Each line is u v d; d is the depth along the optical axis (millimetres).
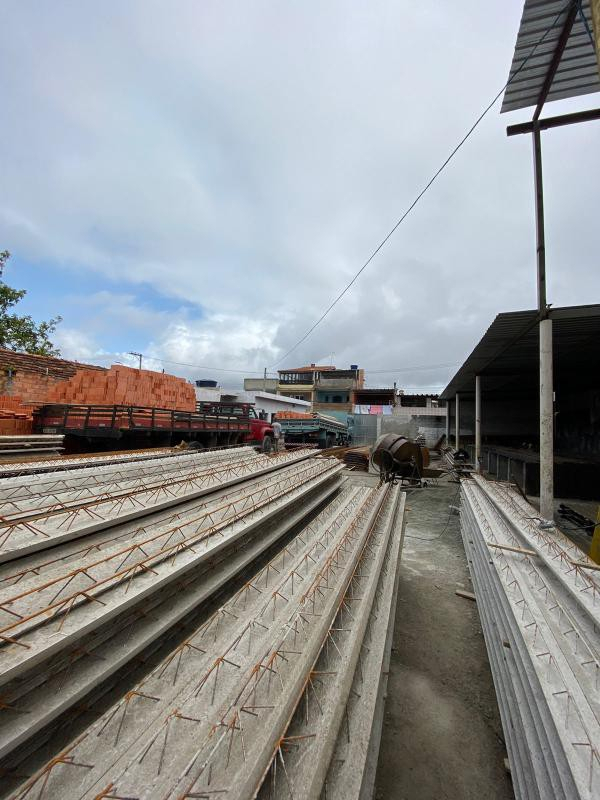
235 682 1476
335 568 2568
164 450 5648
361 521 3682
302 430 17359
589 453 11664
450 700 2635
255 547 2746
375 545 3275
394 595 2898
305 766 1213
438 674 2904
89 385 8594
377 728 1715
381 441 10617
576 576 2605
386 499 5008
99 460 3984
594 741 1340
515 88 4906
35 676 1248
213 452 5098
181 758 1146
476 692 2719
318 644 1755
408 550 5723
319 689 1549
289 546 2902
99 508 2213
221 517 2562
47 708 1167
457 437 15445
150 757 1143
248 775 1096
